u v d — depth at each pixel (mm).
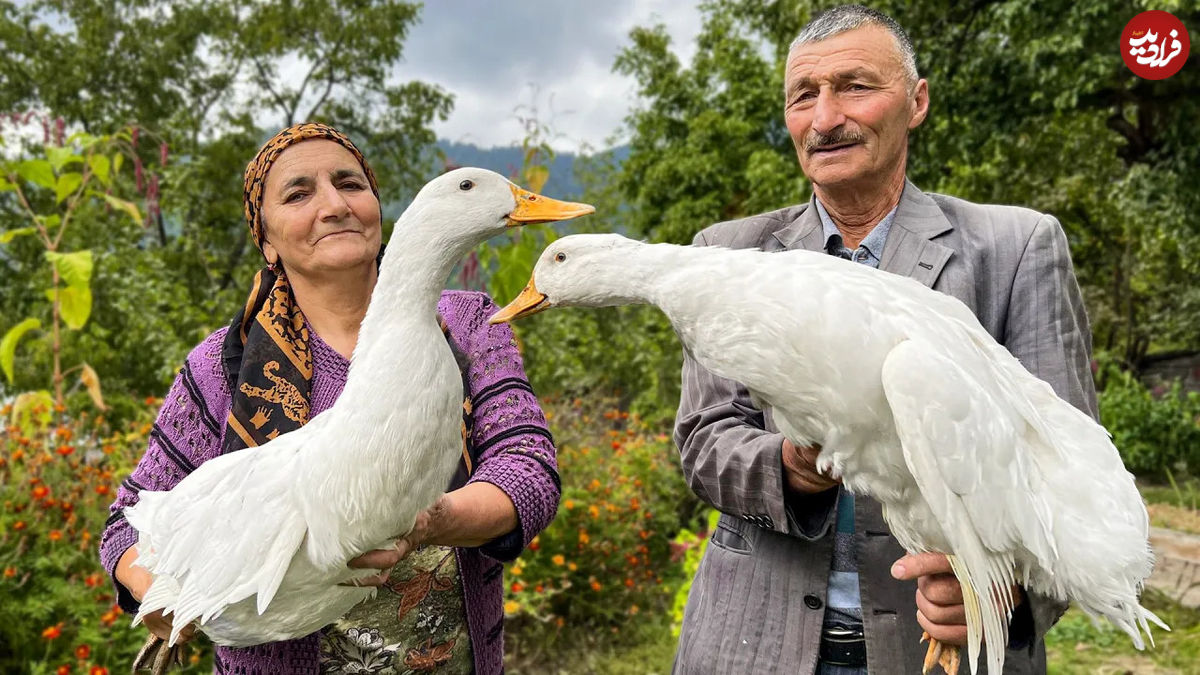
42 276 8312
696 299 1271
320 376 1578
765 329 1224
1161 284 16344
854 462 1279
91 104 15531
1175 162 8297
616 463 5281
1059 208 15547
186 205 9047
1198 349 15898
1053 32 7715
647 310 8625
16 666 3006
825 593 1593
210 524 1253
